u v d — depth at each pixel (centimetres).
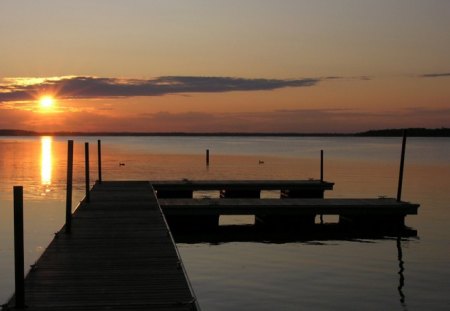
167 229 1650
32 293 995
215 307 1338
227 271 1692
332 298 1420
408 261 1847
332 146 17288
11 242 2127
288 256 1931
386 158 8912
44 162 7500
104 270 1163
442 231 2422
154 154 10381
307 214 2514
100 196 2550
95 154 10369
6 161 7719
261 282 1563
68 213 1669
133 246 1416
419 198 3528
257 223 2702
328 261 1845
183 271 1146
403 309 1342
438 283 1571
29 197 3519
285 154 10612
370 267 1756
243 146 17075
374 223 2542
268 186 3469
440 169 6200
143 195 2592
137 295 984
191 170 6006
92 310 901
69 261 1245
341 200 2666
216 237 2342
